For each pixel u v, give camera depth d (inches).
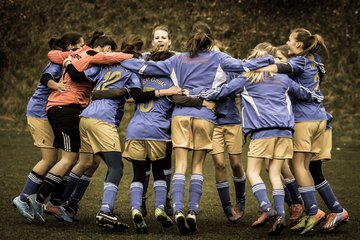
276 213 607.5
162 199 583.8
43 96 643.5
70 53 638.5
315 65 622.5
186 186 895.1
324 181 613.9
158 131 588.4
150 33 1744.6
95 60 603.2
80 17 1819.6
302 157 607.8
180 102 584.7
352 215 695.1
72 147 611.5
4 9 1846.7
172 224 583.8
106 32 1766.7
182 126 583.5
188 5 1798.7
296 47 625.6
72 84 624.4
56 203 632.4
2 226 591.2
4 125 1571.1
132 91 593.3
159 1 1819.6
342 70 1638.8
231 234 583.5
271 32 1718.8
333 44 1685.5
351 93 1588.3
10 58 1749.5
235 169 674.2
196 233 582.2
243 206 677.9
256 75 594.6
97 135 586.2
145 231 572.7
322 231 604.4
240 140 672.4
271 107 587.8
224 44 1706.4
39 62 1745.8
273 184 582.9
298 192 650.2
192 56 594.2
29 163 1069.1
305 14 1744.6
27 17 1834.4
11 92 1680.6
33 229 581.3
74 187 638.5
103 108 590.6
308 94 605.3
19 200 613.0
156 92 590.6
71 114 615.2
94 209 712.4
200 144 589.6
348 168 1087.0
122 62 601.9
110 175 581.0
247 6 1776.6
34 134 635.5
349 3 1749.5
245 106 597.3
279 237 570.9
